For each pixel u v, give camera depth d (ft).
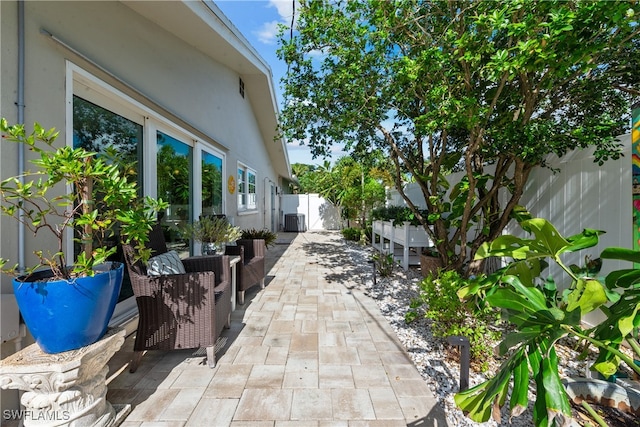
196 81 16.48
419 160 15.99
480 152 12.21
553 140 9.32
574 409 6.39
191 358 8.61
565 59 6.77
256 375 7.75
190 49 15.75
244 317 11.75
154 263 9.50
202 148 17.22
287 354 8.84
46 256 7.27
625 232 8.60
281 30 12.74
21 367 4.91
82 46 8.64
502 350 4.50
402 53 11.36
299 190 81.92
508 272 6.74
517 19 7.26
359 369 8.05
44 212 5.36
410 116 13.50
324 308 12.76
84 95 9.12
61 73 7.85
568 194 10.62
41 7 7.27
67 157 5.00
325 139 15.19
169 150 14.02
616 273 4.86
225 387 7.24
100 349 5.58
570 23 6.15
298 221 49.49
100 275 5.49
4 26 6.37
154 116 12.34
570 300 5.02
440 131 13.62
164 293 7.95
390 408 6.54
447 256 14.61
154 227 10.37
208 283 8.11
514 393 3.88
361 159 16.90
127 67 10.73
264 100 29.76
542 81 8.27
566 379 6.73
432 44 10.22
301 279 17.78
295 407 6.54
